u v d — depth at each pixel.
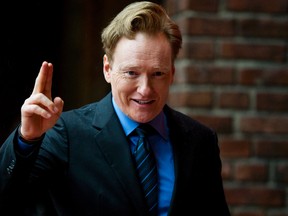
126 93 2.89
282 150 5.18
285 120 5.18
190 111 5.13
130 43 2.85
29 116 2.63
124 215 2.93
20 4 5.82
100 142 3.01
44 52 5.86
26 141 2.69
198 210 3.20
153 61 2.83
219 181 3.36
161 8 2.96
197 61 5.15
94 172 2.97
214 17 5.17
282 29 5.21
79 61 5.94
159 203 3.02
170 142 3.17
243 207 5.14
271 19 5.21
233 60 5.18
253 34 5.19
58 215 2.94
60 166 2.97
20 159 2.68
